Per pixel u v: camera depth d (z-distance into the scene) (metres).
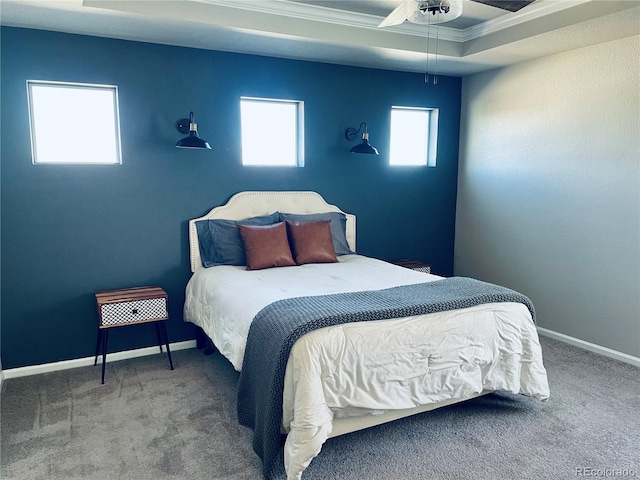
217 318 2.89
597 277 3.63
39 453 2.28
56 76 3.16
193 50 3.57
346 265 3.63
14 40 3.03
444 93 4.73
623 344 3.48
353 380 2.13
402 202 4.69
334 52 3.73
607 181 3.51
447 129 4.81
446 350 2.38
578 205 3.73
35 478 2.09
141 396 2.90
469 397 2.53
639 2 2.72
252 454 2.29
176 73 3.53
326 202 4.27
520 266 4.30
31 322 3.24
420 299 2.50
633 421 2.58
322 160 4.21
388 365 2.22
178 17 2.90
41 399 2.85
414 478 2.09
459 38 3.88
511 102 4.25
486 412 2.68
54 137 3.30
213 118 3.70
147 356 3.59
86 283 3.39
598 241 3.61
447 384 2.39
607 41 3.43
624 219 3.42
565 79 3.76
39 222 3.20
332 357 2.09
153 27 3.06
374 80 4.36
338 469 2.15
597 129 3.55
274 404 2.03
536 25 3.29
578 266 3.77
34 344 3.27
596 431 2.48
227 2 3.02
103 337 3.29
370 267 3.54
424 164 4.93
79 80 3.23
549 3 3.12
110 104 3.43
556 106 3.84
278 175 4.03
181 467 2.18
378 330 2.23
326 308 2.29
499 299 2.62
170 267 3.67
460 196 4.94
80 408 2.74
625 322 3.46
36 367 3.27
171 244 3.65
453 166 4.91
